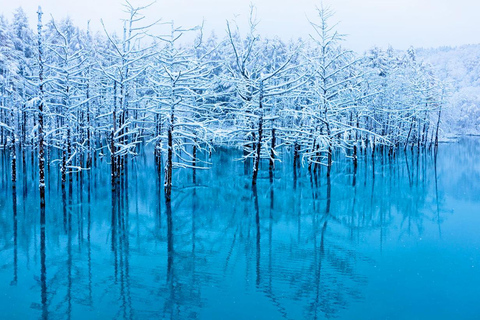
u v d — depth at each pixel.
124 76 24.95
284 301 9.46
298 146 35.56
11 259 12.43
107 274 11.21
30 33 48.62
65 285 10.42
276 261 12.32
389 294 9.79
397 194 23.81
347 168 36.22
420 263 11.97
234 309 9.08
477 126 89.31
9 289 10.16
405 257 12.55
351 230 15.98
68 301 9.48
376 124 46.97
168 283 10.57
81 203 20.52
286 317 8.69
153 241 14.50
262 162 39.28
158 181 27.80
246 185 26.88
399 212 19.11
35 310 9.02
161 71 25.31
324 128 31.34
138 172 32.22
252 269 11.60
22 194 22.33
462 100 92.31
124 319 8.66
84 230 15.82
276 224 17.05
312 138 30.83
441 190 24.98
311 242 14.38
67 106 23.61
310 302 9.40
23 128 37.44
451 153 50.44
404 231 15.70
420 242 14.16
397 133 50.81
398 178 30.08
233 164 37.75
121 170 27.89
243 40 43.91
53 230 15.75
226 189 25.31
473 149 55.75
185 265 11.95
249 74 28.34
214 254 13.02
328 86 29.22
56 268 11.67
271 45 47.41
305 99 36.22
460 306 9.10
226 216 18.45
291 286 10.35
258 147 25.92
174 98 20.64
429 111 53.97
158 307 9.19
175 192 24.05
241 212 19.23
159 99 22.70
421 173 32.69
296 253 13.10
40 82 18.17
